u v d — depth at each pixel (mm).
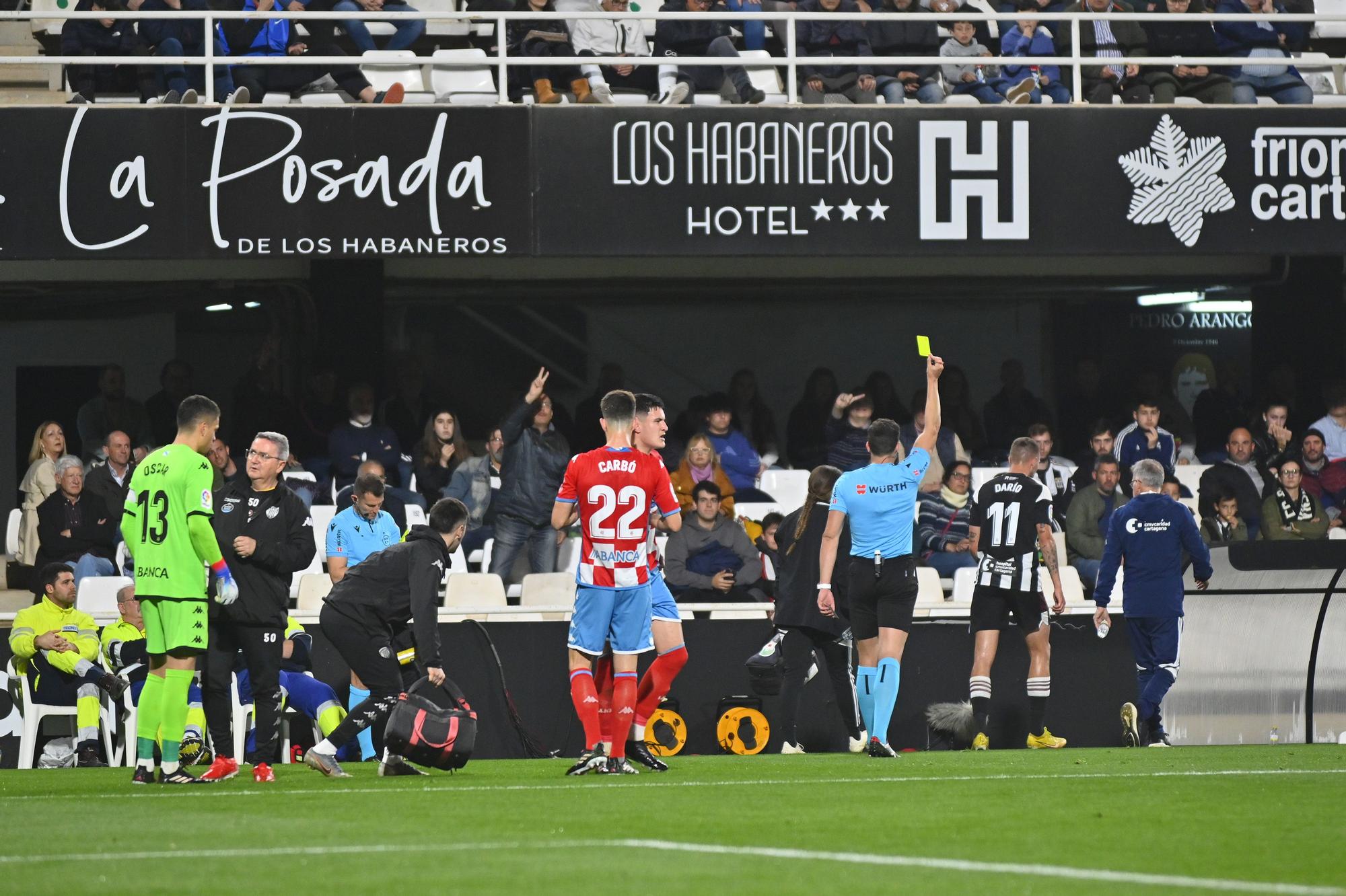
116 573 48875
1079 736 45156
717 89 53469
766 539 48531
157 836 21594
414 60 49812
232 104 48719
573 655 32531
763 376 67375
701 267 60875
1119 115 51406
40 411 62094
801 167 50406
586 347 66312
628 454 31984
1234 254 52094
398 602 33219
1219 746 42562
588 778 31609
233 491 31750
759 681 43094
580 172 49750
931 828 22172
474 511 51344
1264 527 53625
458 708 32688
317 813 24719
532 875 17688
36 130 47844
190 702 37625
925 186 50719
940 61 51906
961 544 50875
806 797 26875
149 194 48188
